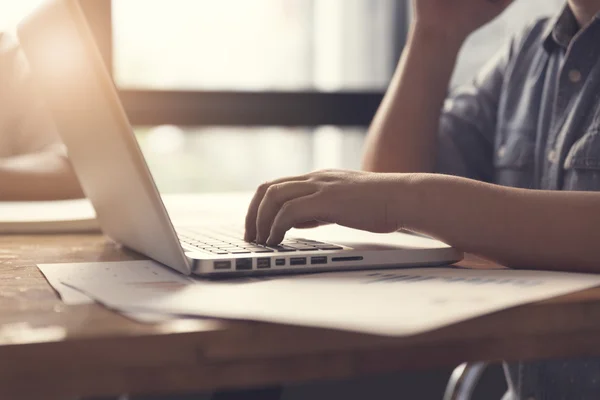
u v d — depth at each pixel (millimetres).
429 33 1120
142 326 410
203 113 2332
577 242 604
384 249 636
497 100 1204
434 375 2133
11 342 373
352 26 2561
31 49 775
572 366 901
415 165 1084
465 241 630
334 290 502
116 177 633
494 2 1115
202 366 401
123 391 390
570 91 1017
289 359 411
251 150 2428
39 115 2010
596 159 946
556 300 465
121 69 2324
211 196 1469
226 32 2422
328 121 2432
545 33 1093
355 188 652
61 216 1033
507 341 449
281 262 595
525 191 644
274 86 2494
